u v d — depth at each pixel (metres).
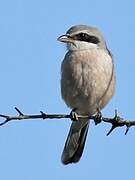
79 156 12.59
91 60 12.00
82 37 12.62
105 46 12.80
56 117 8.88
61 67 12.31
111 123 8.99
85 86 11.95
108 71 12.05
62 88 12.31
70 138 12.69
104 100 12.30
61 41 12.66
